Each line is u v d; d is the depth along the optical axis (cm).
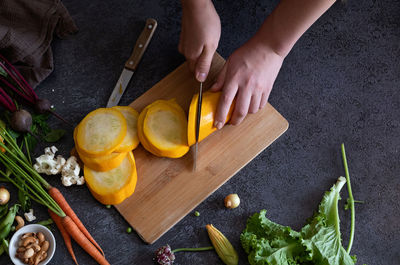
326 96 115
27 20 112
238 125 110
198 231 106
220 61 114
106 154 102
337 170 111
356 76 117
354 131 113
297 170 110
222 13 119
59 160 105
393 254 107
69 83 113
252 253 102
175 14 118
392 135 114
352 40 119
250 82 102
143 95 111
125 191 103
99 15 118
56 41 116
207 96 102
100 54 115
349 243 105
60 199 103
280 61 105
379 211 109
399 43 119
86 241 102
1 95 106
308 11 95
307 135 112
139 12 118
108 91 113
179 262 105
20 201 104
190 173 107
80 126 104
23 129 106
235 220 107
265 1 120
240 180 109
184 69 113
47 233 101
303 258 102
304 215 108
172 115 106
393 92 116
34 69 112
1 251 102
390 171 112
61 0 117
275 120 111
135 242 105
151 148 104
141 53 113
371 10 121
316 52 118
